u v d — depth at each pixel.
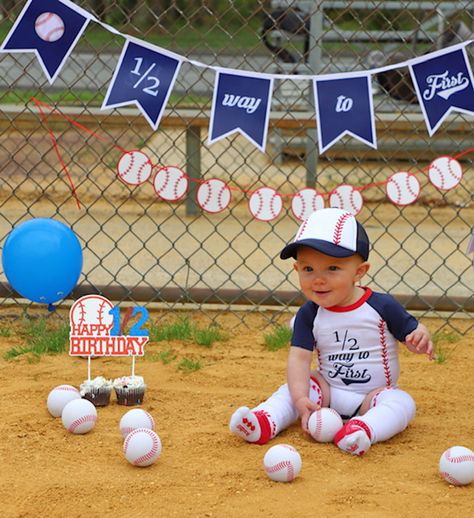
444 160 4.45
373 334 3.48
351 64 8.65
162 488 2.88
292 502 2.79
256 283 5.46
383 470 3.07
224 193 4.53
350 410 3.52
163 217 7.87
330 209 3.50
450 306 5.04
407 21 9.36
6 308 5.24
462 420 3.63
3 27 9.47
